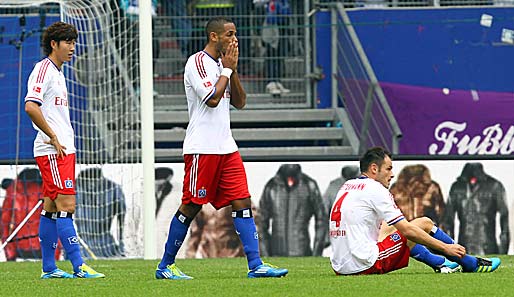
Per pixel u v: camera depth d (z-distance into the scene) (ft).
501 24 192.75
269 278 89.66
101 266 121.60
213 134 90.53
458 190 146.30
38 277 102.27
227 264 125.39
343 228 90.79
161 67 192.13
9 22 185.98
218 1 191.93
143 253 143.43
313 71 194.29
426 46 193.26
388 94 192.85
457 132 192.24
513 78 192.65
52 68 96.89
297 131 191.62
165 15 191.31
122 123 154.61
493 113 191.72
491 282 82.89
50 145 96.68
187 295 75.66
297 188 146.72
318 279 86.74
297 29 193.26
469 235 146.30
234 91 93.04
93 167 148.05
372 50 193.67
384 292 75.51
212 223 145.38
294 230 146.30
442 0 195.00
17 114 184.03
